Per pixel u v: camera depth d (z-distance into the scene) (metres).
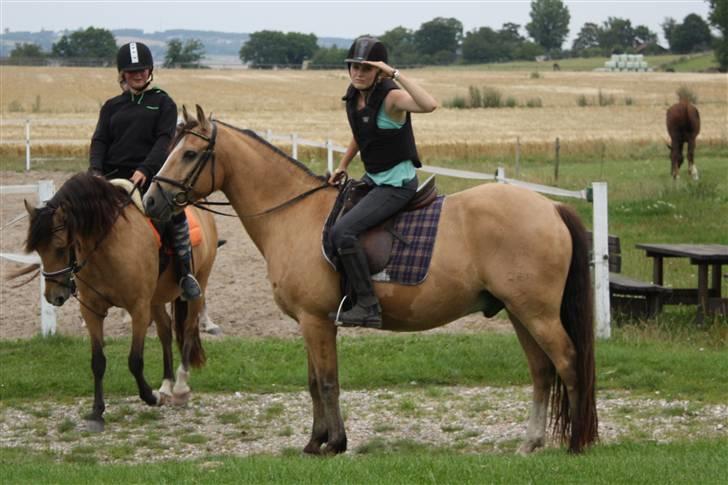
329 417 7.47
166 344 9.76
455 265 7.16
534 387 7.55
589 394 7.19
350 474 6.44
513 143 37.12
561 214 7.32
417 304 7.21
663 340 11.58
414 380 10.18
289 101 70.00
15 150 33.19
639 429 8.30
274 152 7.66
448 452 7.72
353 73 7.04
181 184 7.51
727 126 47.38
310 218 7.47
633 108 64.19
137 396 9.93
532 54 183.62
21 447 8.20
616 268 12.89
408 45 179.38
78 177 8.38
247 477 6.44
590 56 198.38
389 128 7.09
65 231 8.18
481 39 179.38
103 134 9.32
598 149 36.16
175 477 6.54
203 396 9.87
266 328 12.93
